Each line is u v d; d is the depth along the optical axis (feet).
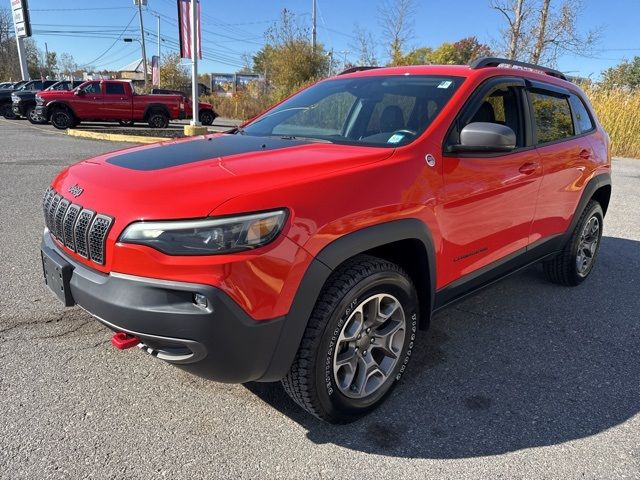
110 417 8.27
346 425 8.38
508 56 58.85
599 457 7.82
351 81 12.16
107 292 6.96
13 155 35.19
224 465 7.35
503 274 11.57
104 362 9.86
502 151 9.08
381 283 8.01
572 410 9.00
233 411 8.60
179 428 8.11
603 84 57.41
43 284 13.24
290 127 11.19
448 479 7.27
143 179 7.48
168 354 7.04
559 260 14.35
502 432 8.34
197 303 6.60
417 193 8.43
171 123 86.63
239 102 103.55
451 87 10.30
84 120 63.26
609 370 10.42
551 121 12.75
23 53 91.97
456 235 9.42
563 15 56.18
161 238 6.57
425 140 9.02
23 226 18.13
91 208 7.36
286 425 8.30
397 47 74.90
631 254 18.52
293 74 97.81
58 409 8.39
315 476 7.22
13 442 7.58
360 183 7.73
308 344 7.32
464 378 9.91
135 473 7.11
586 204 14.10
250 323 6.72
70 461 7.27
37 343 10.40
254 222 6.62
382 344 8.56
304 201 7.07
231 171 7.53
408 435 8.19
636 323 12.71
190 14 50.96
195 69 52.44
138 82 172.55
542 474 7.43
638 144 51.93
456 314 12.89
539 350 11.15
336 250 7.26
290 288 6.91
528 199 11.37
